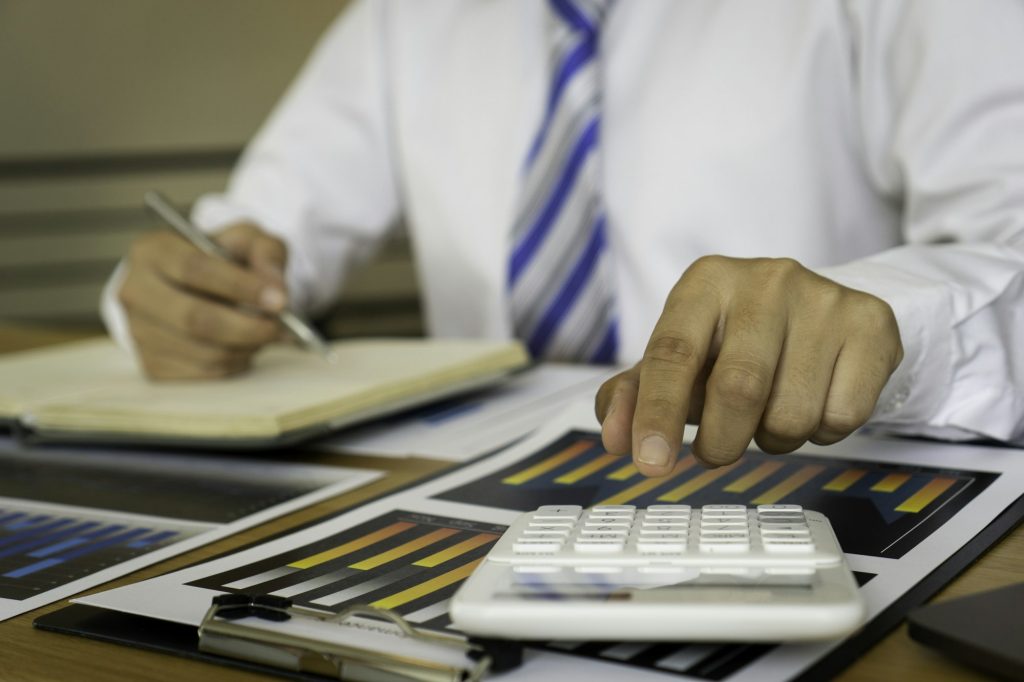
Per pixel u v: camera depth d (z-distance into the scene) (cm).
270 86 246
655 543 35
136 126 244
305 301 126
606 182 104
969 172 79
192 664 35
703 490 50
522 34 113
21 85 237
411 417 74
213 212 122
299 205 124
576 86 100
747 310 42
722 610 30
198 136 246
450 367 75
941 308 52
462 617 32
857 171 98
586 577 33
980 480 49
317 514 52
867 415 42
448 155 117
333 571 42
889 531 43
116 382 81
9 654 37
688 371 40
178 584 41
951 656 31
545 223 102
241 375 81
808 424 41
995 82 80
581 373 86
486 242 114
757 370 40
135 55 241
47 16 236
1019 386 55
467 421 71
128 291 82
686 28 103
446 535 45
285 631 35
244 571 42
